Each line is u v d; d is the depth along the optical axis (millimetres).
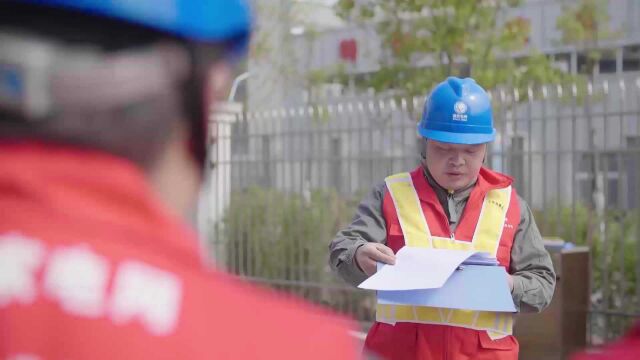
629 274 8445
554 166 8805
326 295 10578
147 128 892
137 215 877
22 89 850
